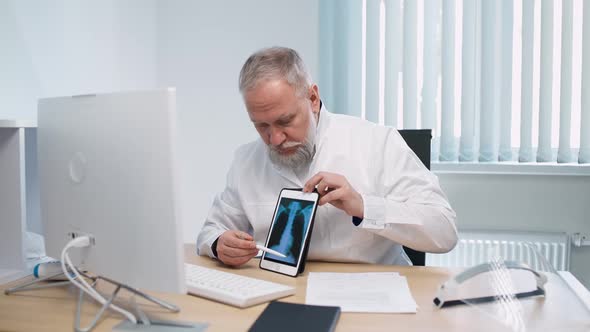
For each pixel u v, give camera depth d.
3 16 1.61
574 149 2.23
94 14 2.08
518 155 2.27
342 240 1.36
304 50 2.47
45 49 1.79
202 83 2.60
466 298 0.92
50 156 0.97
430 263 2.31
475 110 2.29
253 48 2.53
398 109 2.36
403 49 2.30
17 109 1.67
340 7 2.35
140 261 0.82
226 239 1.21
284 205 1.25
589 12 2.13
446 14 2.25
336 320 0.85
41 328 0.85
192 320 0.86
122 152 0.82
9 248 1.24
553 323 0.83
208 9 2.56
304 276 1.14
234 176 1.52
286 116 1.20
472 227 2.30
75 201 0.92
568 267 2.21
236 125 2.58
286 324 0.81
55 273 1.09
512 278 0.95
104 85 2.16
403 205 1.24
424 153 1.60
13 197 1.22
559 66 2.20
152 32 2.58
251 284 1.01
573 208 2.22
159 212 0.79
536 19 2.21
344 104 2.38
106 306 0.87
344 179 1.20
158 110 0.77
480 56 2.26
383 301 0.95
